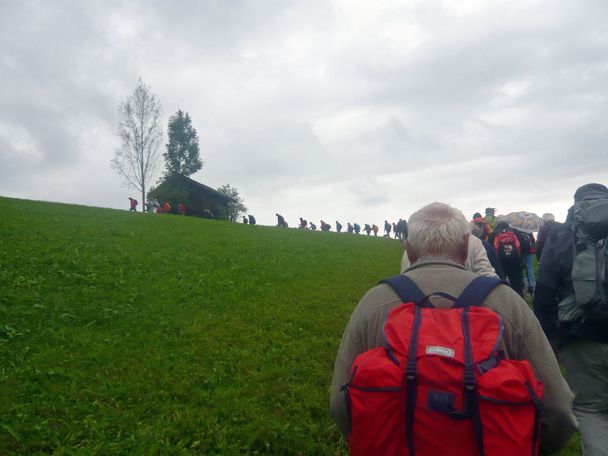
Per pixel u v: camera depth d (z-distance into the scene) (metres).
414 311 2.38
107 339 6.50
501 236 10.10
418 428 2.12
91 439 4.30
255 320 8.02
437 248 2.75
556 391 2.38
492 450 2.05
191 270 10.99
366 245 21.27
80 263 9.95
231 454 4.32
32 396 4.86
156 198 61.62
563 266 3.92
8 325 6.44
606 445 3.63
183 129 78.56
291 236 21.05
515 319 2.45
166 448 4.26
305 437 4.72
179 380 5.58
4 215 14.70
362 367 2.24
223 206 66.62
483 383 2.07
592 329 3.74
